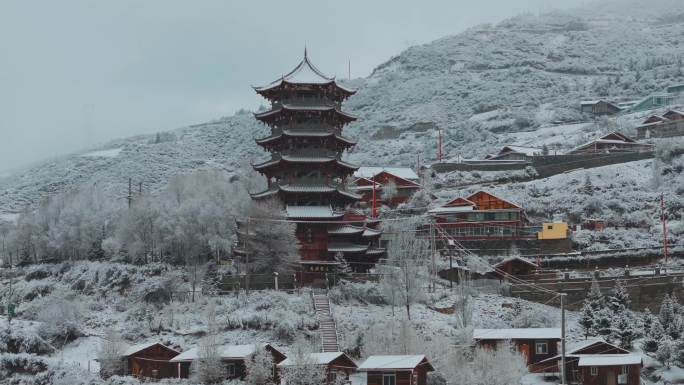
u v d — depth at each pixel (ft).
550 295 616.39
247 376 454.40
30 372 502.38
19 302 654.12
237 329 539.70
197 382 458.91
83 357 531.91
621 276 621.31
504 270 651.66
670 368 489.67
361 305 579.48
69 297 620.90
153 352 486.79
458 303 546.26
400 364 434.30
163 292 591.78
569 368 473.67
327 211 645.92
